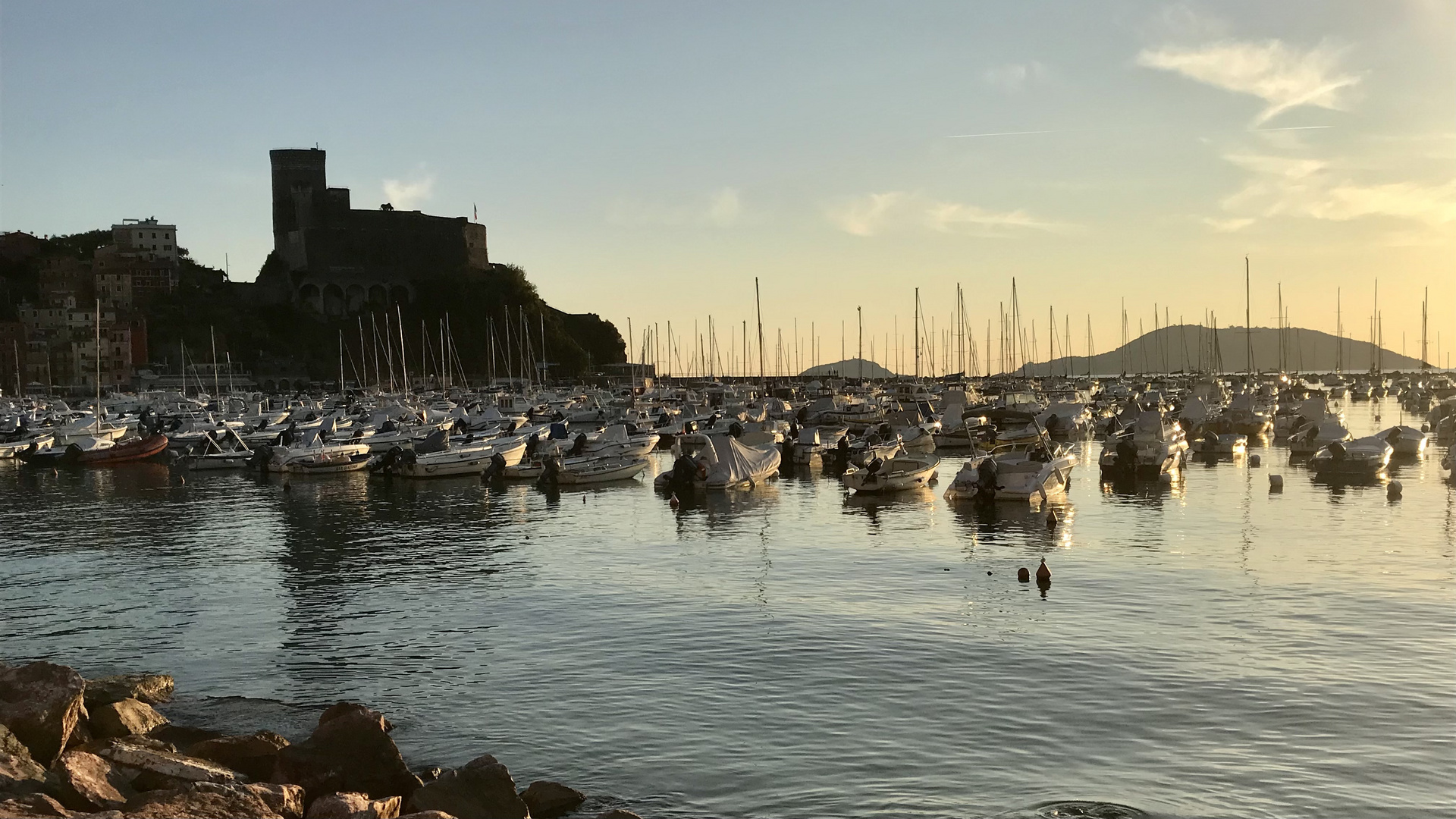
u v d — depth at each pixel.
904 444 84.31
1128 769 21.41
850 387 177.88
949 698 25.45
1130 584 36.56
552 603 35.53
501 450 78.25
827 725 24.00
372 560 43.47
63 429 96.94
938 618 32.50
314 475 76.19
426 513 56.94
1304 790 20.39
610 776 21.70
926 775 21.36
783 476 71.31
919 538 46.12
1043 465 56.56
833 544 45.34
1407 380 187.75
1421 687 25.64
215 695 26.70
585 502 60.47
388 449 87.00
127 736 21.61
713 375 186.50
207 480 74.38
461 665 28.88
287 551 45.78
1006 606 33.81
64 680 21.06
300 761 19.67
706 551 44.28
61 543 48.47
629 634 31.53
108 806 17.89
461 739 23.69
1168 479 65.75
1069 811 19.70
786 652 29.36
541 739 23.59
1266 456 80.62
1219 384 144.12
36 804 16.58
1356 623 31.12
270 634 32.31
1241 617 32.03
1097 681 26.44
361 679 27.92
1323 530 46.72
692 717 24.69
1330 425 81.75
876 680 26.84
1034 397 122.94
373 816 17.47
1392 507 53.25
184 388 179.62
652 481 70.00
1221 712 24.25
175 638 32.06
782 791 20.86
